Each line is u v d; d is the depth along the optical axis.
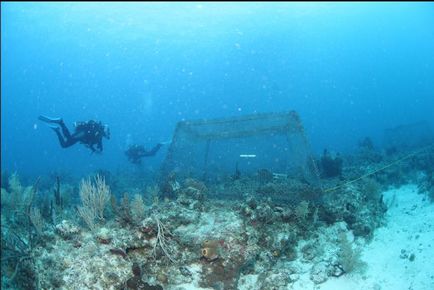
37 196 10.18
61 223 6.04
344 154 16.53
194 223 6.44
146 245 5.97
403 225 7.74
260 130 8.80
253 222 6.49
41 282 5.44
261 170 8.30
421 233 7.10
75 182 15.82
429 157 11.52
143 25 53.19
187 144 9.13
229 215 6.59
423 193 9.48
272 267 6.32
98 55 77.88
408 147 15.13
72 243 5.83
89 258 5.50
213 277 5.70
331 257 6.52
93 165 31.38
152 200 8.55
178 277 5.82
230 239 5.80
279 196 7.46
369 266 6.34
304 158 8.07
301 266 6.49
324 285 5.92
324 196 7.91
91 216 6.30
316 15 57.88
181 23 53.44
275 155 8.49
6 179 16.06
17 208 8.89
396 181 11.22
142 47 70.31
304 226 7.25
